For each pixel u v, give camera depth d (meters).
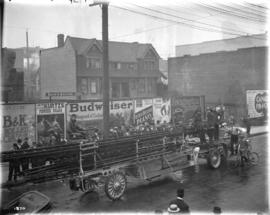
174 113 25.94
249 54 36.66
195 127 14.41
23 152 9.34
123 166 11.14
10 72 32.22
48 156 9.67
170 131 13.20
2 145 16.48
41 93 38.56
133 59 43.19
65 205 9.70
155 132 12.79
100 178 10.62
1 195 9.72
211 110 15.86
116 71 41.47
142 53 43.72
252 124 31.06
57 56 38.75
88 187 10.45
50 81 38.69
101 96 39.69
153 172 12.16
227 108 33.94
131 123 23.02
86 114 20.17
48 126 18.23
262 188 11.14
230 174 13.40
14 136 16.95
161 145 12.54
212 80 39.31
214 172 13.81
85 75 38.03
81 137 18.94
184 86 41.69
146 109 24.06
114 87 41.38
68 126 19.09
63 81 38.09
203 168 14.55
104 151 10.86
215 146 14.73
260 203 9.55
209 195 10.65
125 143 11.38
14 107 17.03
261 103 32.22
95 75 38.88
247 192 10.78
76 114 19.64
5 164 12.23
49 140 17.02
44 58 38.62
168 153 12.69
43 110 18.08
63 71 38.19
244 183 11.95
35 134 17.69
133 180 12.75
